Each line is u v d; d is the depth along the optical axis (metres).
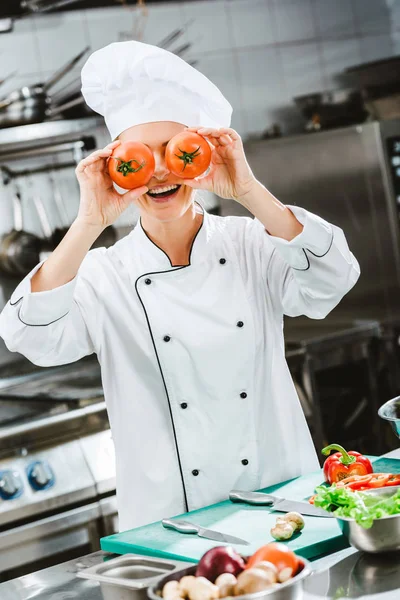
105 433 3.22
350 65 5.00
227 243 2.09
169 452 2.00
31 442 3.07
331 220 4.28
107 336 2.05
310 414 3.78
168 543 1.66
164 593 1.30
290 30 4.81
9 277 3.99
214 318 2.00
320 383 3.88
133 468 2.01
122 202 1.84
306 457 2.09
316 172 4.28
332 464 1.92
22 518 2.97
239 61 4.66
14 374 3.97
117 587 1.45
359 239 4.21
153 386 2.04
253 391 2.03
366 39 5.05
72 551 3.06
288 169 4.38
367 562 1.48
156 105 1.87
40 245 4.04
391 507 1.48
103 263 2.09
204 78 1.89
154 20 4.41
